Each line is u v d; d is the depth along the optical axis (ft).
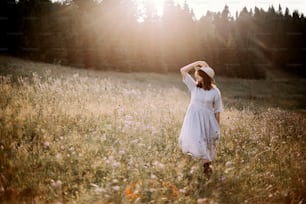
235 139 24.56
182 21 221.46
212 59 218.79
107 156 17.92
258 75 224.94
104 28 164.96
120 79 111.14
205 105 18.37
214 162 19.85
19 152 16.62
